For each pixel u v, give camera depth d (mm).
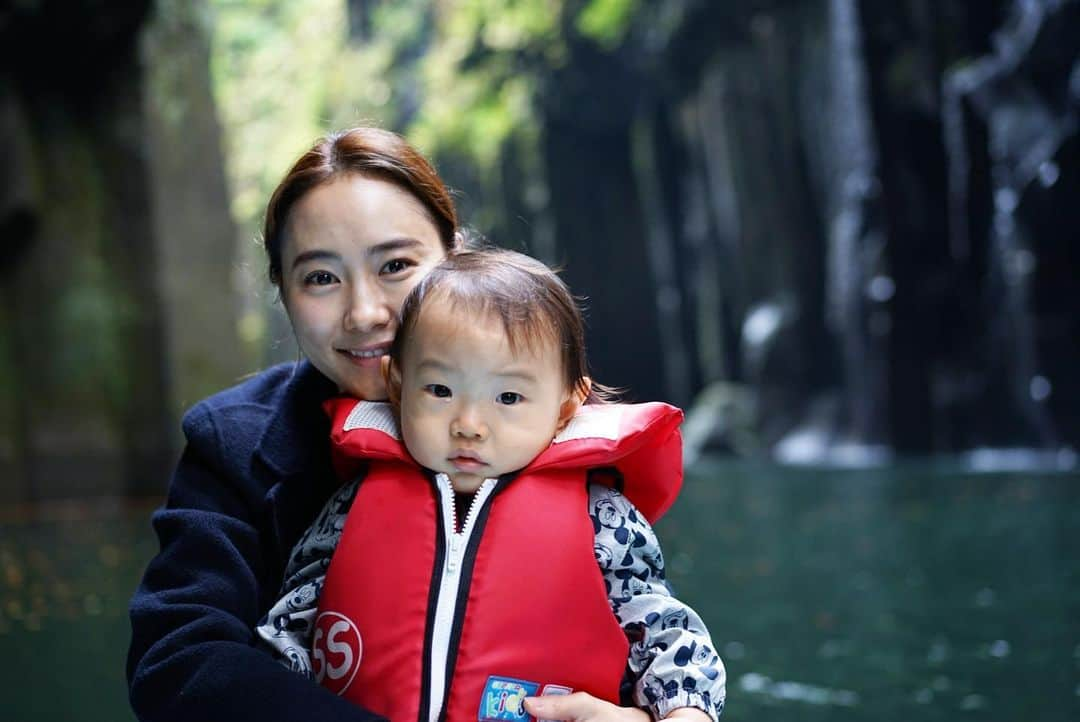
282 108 45469
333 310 1863
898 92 20391
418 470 1714
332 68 42531
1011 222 18094
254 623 1775
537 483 1688
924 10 19844
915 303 21016
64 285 14898
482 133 31828
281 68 45719
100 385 14938
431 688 1590
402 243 1850
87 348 14891
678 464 1819
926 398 21062
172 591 1719
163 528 1811
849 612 4957
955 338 20797
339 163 1883
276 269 1976
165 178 16953
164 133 16953
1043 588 5344
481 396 1660
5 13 13805
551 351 1693
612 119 29891
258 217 2115
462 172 32844
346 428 1774
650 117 29172
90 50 14938
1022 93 17578
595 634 1641
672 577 6363
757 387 25797
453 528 1655
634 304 31422
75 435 14648
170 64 17297
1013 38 17516
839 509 10516
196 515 1793
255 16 46062
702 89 26594
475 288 1678
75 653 4195
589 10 27891
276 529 1842
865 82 20828
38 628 4770
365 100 38312
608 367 31297
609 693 1668
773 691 3457
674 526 9609
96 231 15258
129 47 15391
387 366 1800
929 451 21062
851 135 22031
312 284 1873
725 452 25188
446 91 32875
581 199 31031
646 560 1741
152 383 15383
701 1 25094
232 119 45562
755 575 6336
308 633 1761
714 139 26625
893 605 5082
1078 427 17859
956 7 19562
